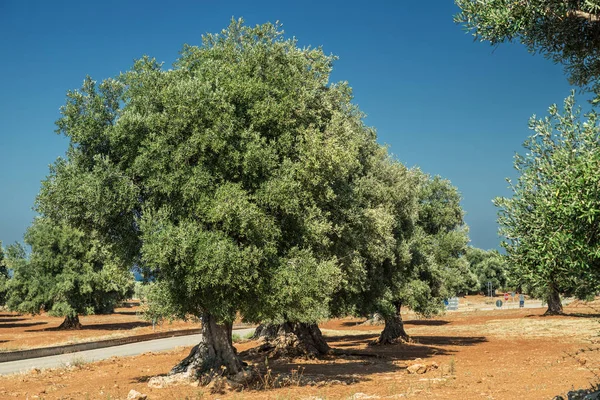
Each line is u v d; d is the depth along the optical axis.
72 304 57.84
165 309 16.12
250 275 16.05
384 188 27.03
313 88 20.55
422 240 35.22
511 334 41.84
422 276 36.31
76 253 58.69
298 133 18.58
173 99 16.61
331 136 20.03
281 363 25.56
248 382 18.11
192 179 15.94
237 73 18.05
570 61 9.65
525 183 8.48
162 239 15.18
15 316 88.94
